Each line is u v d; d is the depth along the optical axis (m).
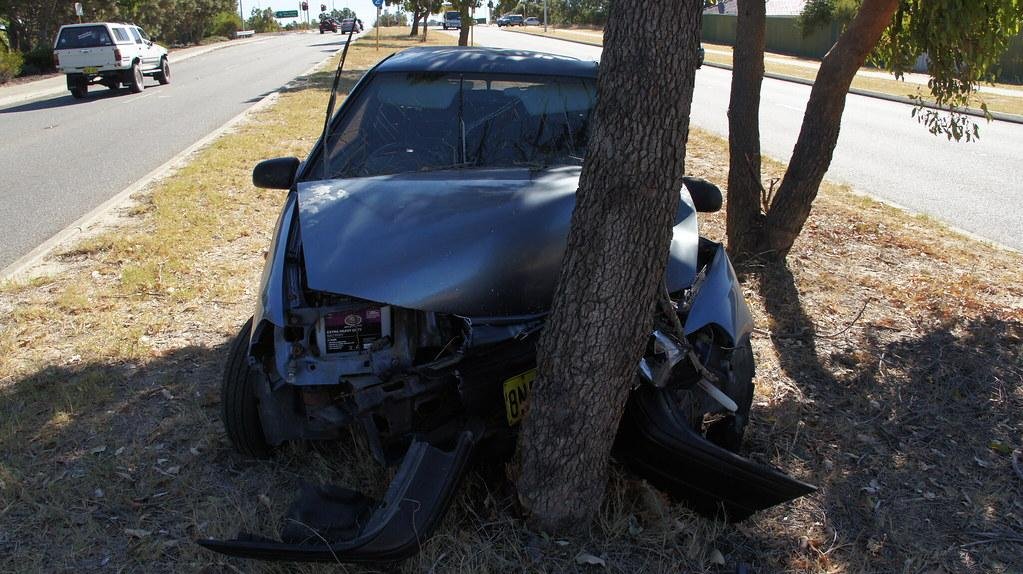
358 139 4.05
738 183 6.19
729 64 34.56
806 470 3.58
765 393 4.25
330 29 91.94
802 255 6.66
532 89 4.29
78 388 4.05
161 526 3.04
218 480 3.33
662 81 2.37
